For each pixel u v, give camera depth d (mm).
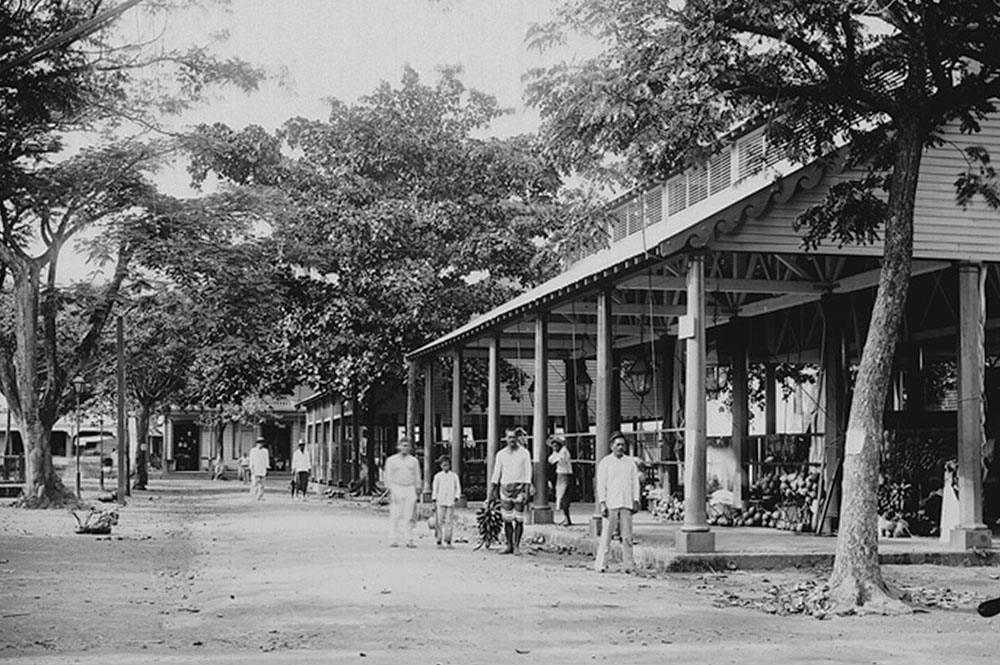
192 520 31094
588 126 15656
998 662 10578
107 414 64062
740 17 14750
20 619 12672
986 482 22531
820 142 16828
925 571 17625
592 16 15078
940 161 19234
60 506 34750
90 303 36000
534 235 42750
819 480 22406
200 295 36875
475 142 44594
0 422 73938
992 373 22812
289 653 10516
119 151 33906
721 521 24766
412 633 11648
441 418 44281
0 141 30016
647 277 20938
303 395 76125
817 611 13641
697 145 15852
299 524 28969
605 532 17938
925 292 23047
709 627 12398
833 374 22609
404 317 40625
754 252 18109
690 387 17984
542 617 12805
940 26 14984
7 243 34625
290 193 42625
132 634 11641
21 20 20719
